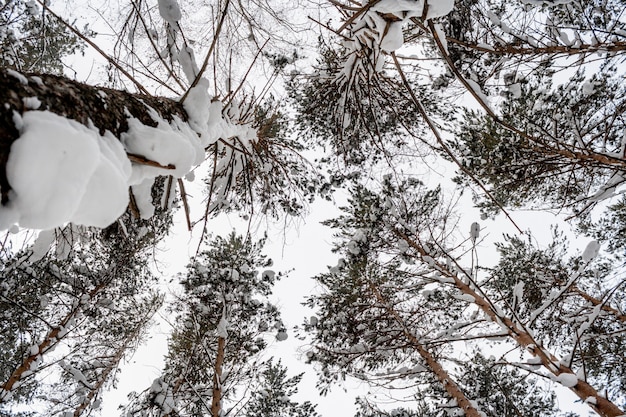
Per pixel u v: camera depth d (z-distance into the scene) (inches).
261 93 182.9
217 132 111.6
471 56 199.8
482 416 242.5
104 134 55.6
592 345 266.4
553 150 181.9
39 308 255.6
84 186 42.1
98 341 326.3
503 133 221.9
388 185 284.8
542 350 176.4
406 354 319.9
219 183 214.1
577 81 222.4
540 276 283.3
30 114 41.6
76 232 168.9
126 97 69.5
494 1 207.5
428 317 317.7
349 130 245.9
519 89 207.2
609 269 298.0
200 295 311.0
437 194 292.4
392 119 239.5
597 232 310.2
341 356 300.7
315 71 234.2
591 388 161.5
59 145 40.6
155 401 238.8
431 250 285.9
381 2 97.7
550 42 196.1
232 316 314.7
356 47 139.1
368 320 298.8
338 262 310.3
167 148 66.7
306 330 318.3
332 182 273.6
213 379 275.1
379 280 308.3
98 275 271.9
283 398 315.6
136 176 63.7
